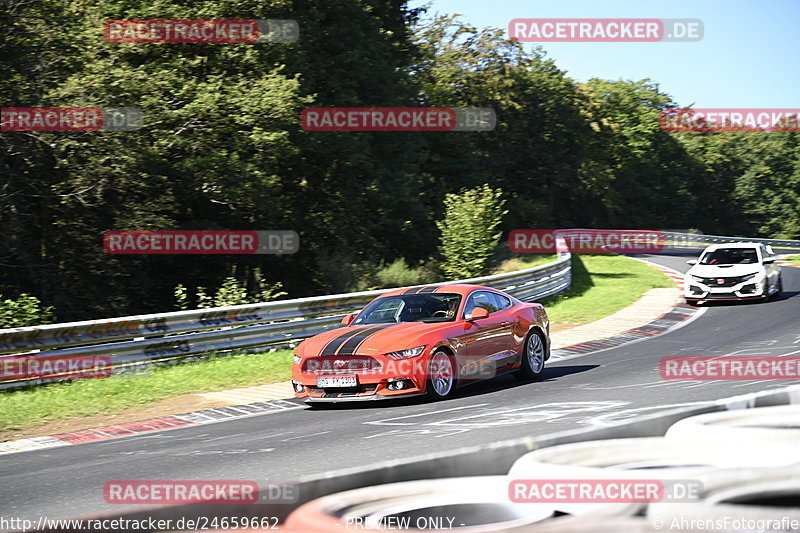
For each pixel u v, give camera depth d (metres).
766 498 1.82
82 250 24.06
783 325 16.89
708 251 23.00
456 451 2.07
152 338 13.52
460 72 60.41
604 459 2.14
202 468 6.84
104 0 25.14
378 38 37.00
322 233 31.70
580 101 71.31
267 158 27.88
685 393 9.55
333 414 9.80
